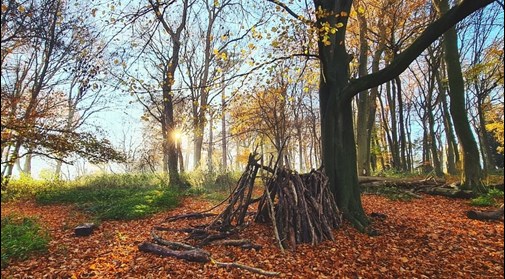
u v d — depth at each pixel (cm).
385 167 2758
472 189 1167
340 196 841
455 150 2173
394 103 2556
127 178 1694
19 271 568
